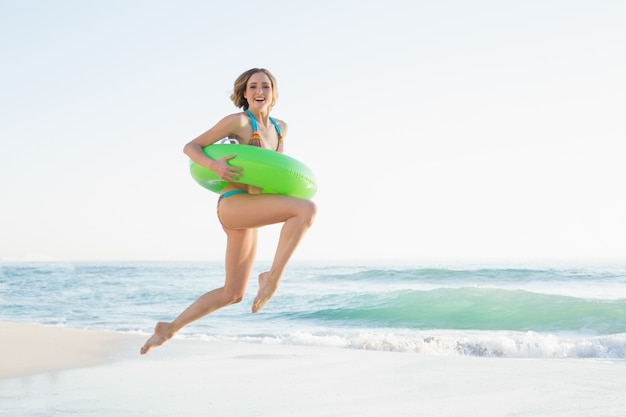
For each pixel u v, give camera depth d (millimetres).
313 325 15391
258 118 4066
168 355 8320
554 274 29203
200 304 4125
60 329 10461
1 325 10664
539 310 14914
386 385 6156
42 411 5039
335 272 45062
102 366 7355
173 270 61500
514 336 12109
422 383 6250
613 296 20359
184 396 5645
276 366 7426
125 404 5309
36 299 24656
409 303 17156
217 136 3885
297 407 5188
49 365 7375
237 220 3785
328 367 7340
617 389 5859
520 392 5758
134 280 39562
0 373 6859
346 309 17109
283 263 3564
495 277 28625
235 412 5020
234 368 7250
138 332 13898
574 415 4883
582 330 12977
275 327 15070
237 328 14953
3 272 57656
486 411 5023
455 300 16797
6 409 5117
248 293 23875
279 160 3662
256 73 4059
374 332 13688
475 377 6562
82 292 28297
